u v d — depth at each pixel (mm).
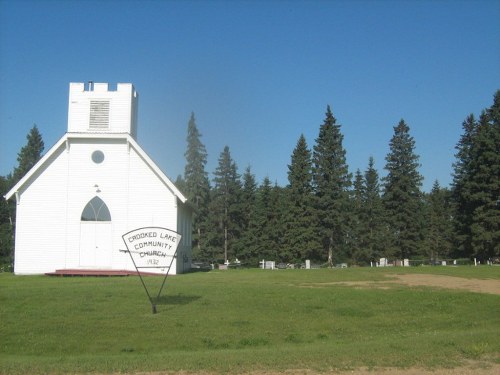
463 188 57188
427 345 11992
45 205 32656
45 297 18922
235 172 77625
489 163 55375
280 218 71438
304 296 19938
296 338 14219
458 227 58625
